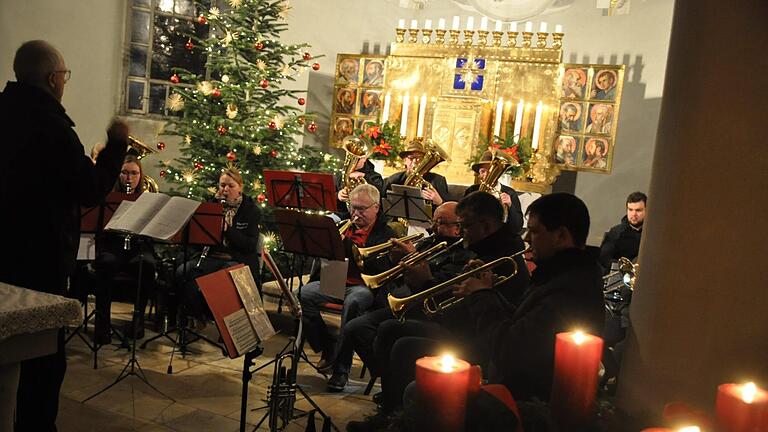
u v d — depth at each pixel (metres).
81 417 4.07
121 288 6.06
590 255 2.79
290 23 10.08
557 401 1.81
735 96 2.13
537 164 8.63
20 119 3.06
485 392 1.79
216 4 9.74
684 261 2.21
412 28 9.23
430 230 6.27
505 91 8.76
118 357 5.29
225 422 4.18
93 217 5.18
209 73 9.74
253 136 7.93
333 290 4.56
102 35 8.97
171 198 4.62
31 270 3.09
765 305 2.13
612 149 8.46
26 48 3.10
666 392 2.25
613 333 4.91
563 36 8.80
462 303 3.51
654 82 8.95
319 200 5.79
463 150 8.80
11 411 2.20
